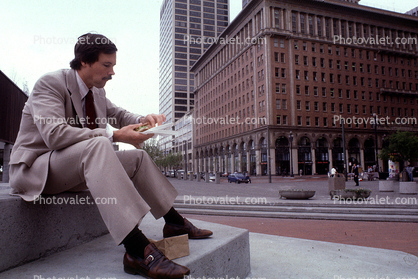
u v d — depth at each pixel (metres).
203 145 83.12
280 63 54.31
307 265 2.94
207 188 20.98
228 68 68.81
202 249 1.87
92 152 1.57
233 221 7.88
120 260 1.73
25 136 1.78
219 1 121.25
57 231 1.90
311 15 57.53
